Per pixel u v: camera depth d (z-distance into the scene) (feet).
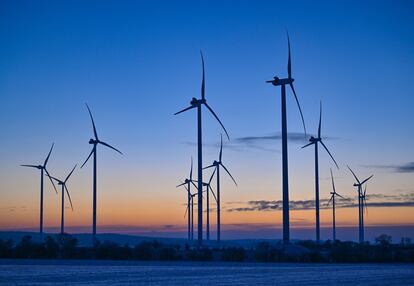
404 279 207.00
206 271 237.04
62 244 366.63
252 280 195.83
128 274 214.48
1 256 339.36
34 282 179.52
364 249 386.52
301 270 252.42
